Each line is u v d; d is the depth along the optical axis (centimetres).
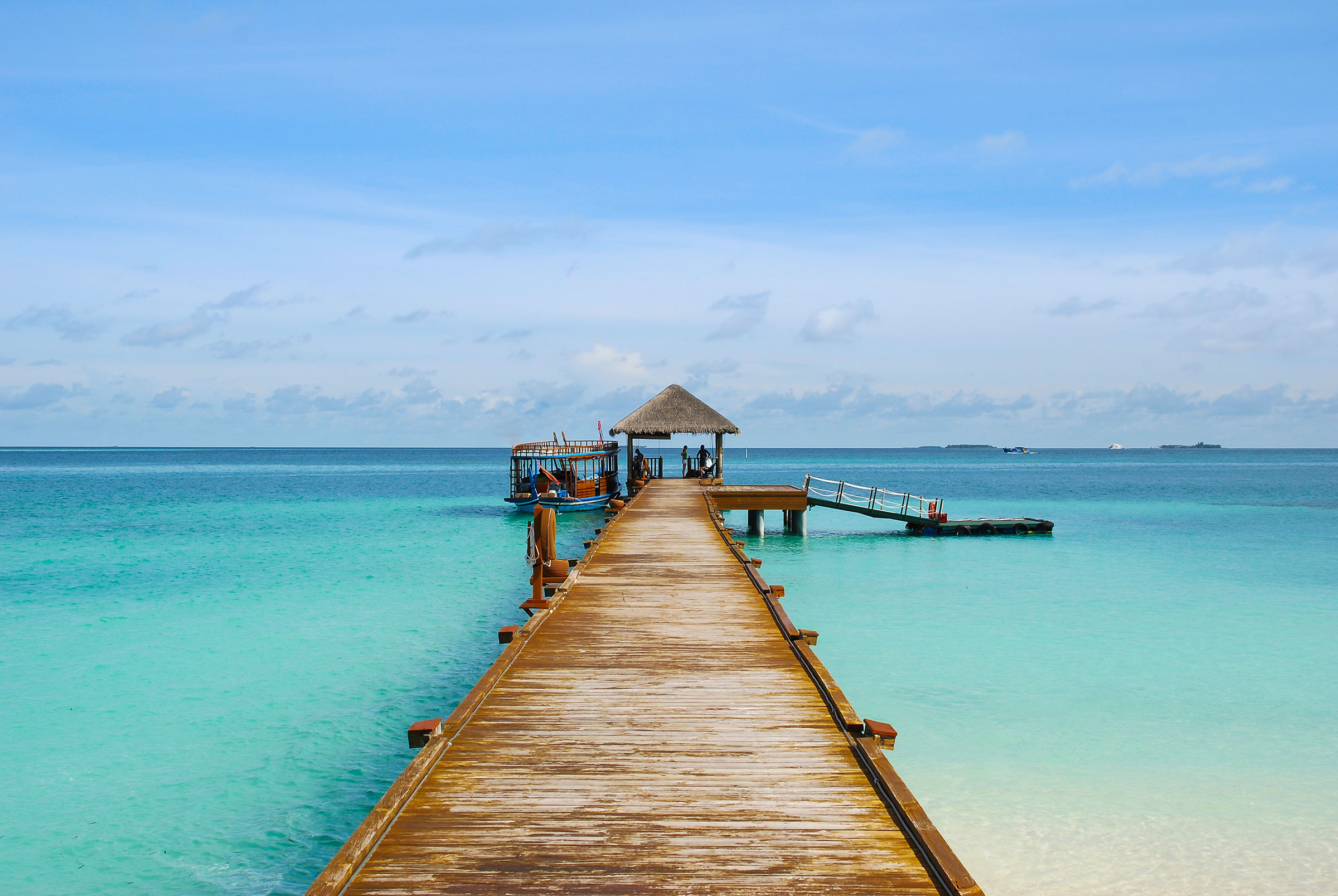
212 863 739
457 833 456
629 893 398
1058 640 1488
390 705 1141
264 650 1426
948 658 1368
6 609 1778
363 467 13100
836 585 2020
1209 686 1230
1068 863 735
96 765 948
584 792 512
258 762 952
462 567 2366
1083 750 987
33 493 5978
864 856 436
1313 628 1588
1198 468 12369
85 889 698
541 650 858
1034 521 3147
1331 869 728
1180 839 779
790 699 700
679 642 891
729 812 486
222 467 12988
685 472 4044
